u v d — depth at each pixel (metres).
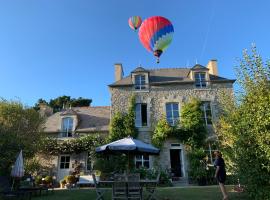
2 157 14.70
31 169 18.86
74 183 19.28
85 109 27.59
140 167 19.66
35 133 18.12
